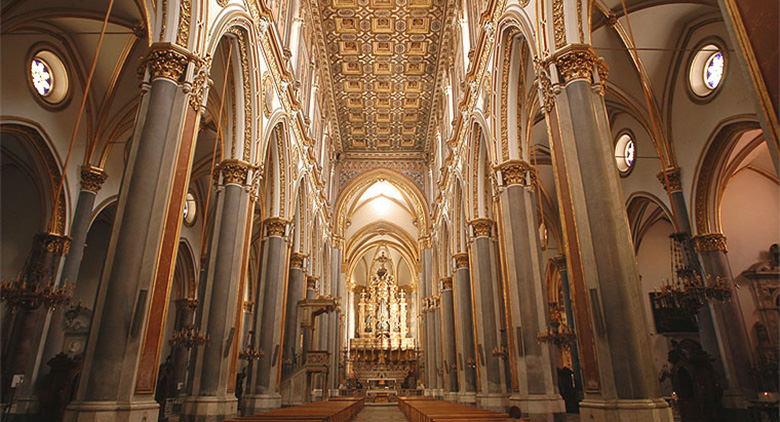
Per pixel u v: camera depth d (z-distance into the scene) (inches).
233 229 417.7
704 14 468.1
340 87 972.6
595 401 237.5
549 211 828.0
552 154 298.5
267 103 482.3
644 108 543.2
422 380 1333.7
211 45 336.2
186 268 824.3
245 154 439.2
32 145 475.8
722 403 444.1
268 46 483.2
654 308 699.4
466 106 641.0
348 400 837.8
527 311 402.6
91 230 740.0
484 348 541.6
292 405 629.9
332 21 815.1
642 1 458.6
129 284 247.8
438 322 997.8
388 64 914.1
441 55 860.6
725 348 457.1
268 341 541.0
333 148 1114.7
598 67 290.7
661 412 220.8
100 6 442.9
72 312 668.7
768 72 127.5
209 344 386.9
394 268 1643.7
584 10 308.2
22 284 304.7
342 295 1221.1
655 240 736.3
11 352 430.9
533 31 349.4
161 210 266.7
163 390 588.4
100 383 230.5
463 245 733.9
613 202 256.7
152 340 257.0
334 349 1054.4
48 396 433.7
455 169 753.0
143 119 277.7
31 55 458.3
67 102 494.3
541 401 378.3
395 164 1174.3
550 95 302.5
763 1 129.5
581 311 259.9
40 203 515.5
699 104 496.4
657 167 573.3
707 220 499.2
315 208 850.1
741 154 530.3
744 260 585.0
